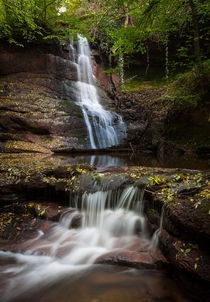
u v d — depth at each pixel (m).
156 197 2.87
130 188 3.47
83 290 2.28
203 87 8.74
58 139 9.46
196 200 2.35
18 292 2.31
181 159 7.12
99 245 3.07
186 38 13.45
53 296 2.24
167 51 14.54
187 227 2.15
